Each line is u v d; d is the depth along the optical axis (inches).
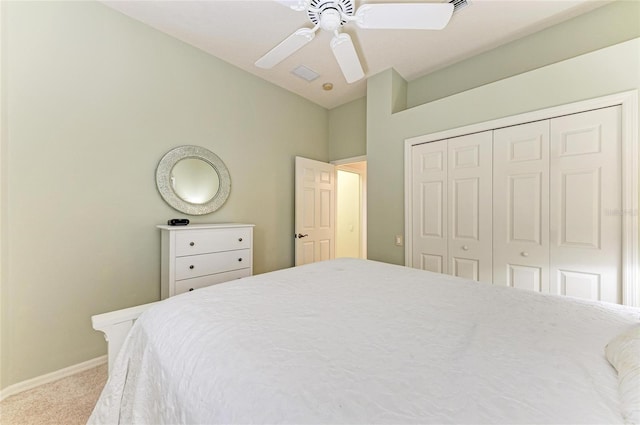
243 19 82.1
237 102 110.6
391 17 57.9
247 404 21.7
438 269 97.7
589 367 24.6
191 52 95.9
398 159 107.7
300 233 131.8
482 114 85.6
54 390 63.6
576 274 70.9
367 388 22.0
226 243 91.8
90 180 74.2
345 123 146.3
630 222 62.8
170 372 29.8
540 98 75.0
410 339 30.6
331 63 106.3
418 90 115.3
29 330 64.6
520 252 80.1
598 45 75.9
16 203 62.7
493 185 85.0
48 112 67.1
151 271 86.1
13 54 61.9
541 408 19.6
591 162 68.3
